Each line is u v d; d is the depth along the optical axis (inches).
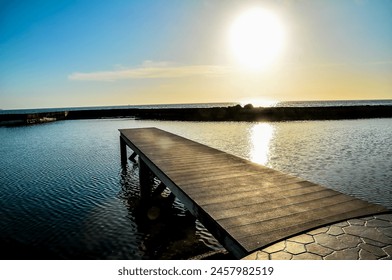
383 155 573.0
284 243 120.9
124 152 557.6
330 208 156.4
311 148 669.9
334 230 131.3
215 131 1075.9
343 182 394.9
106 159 599.5
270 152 629.6
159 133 536.4
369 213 148.6
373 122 1390.3
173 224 277.3
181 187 199.6
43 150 722.8
